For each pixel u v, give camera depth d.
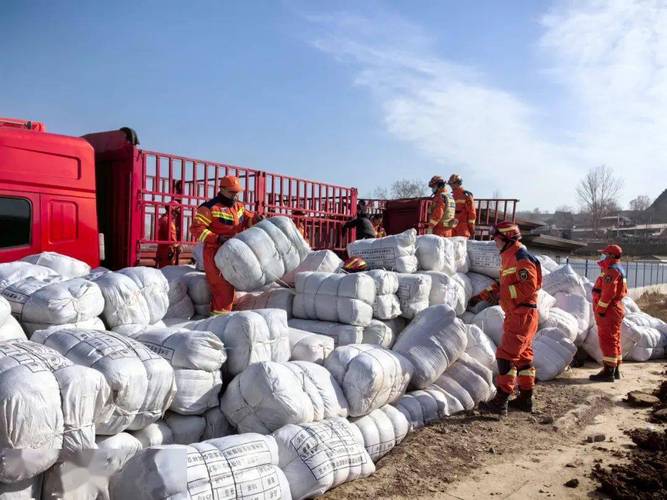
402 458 5.00
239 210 6.90
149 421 3.81
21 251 6.05
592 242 66.75
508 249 6.60
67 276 5.34
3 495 2.76
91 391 3.11
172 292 6.43
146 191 7.38
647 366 10.19
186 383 4.29
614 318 8.63
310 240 10.45
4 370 2.86
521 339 6.39
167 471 3.19
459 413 6.35
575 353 9.15
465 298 8.77
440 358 6.27
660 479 4.71
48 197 6.30
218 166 8.42
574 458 5.27
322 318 6.60
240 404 4.50
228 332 4.88
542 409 6.77
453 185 12.12
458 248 9.04
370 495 4.24
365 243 8.30
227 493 3.39
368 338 6.56
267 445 3.92
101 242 6.89
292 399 4.45
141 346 3.89
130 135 7.16
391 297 6.84
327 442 4.32
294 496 3.98
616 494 4.42
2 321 3.76
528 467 5.01
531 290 6.41
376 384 5.12
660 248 63.81
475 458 5.14
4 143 5.95
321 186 10.85
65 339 3.72
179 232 7.94
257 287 6.43
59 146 6.42
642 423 6.48
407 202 14.36
